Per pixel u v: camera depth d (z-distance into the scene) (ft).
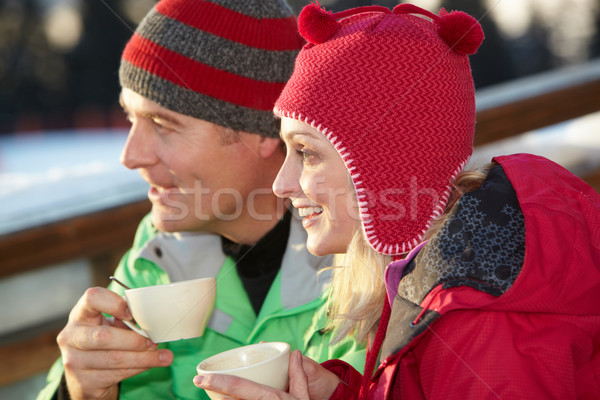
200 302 7.54
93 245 12.63
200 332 7.82
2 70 31.30
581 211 6.27
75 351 7.90
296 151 7.55
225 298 9.80
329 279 9.23
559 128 18.48
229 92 8.96
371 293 7.58
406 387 6.47
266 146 9.43
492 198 6.29
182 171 9.11
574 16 25.03
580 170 15.02
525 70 25.38
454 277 5.93
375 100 6.90
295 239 9.55
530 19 25.17
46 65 31.73
